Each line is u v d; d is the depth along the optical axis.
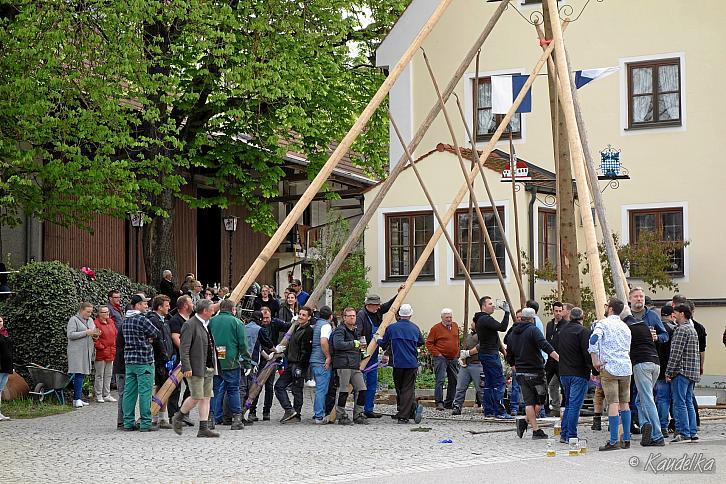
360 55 48.12
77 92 35.34
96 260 43.41
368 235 40.94
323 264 43.91
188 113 40.31
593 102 40.41
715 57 38.84
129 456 20.19
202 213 49.16
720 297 38.28
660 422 23.06
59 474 18.00
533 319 23.38
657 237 37.88
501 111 30.44
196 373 23.03
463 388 28.11
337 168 52.53
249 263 51.97
